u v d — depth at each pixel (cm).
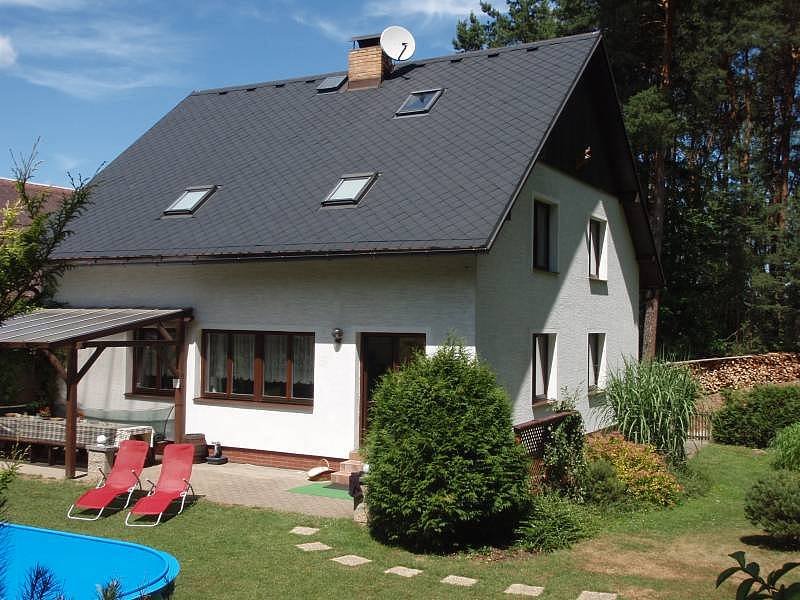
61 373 1407
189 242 1556
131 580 715
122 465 1240
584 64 1717
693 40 2814
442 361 1060
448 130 1623
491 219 1290
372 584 857
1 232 500
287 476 1438
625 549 1048
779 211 3259
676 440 1625
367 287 1431
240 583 852
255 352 1573
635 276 2331
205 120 2127
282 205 1570
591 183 1947
